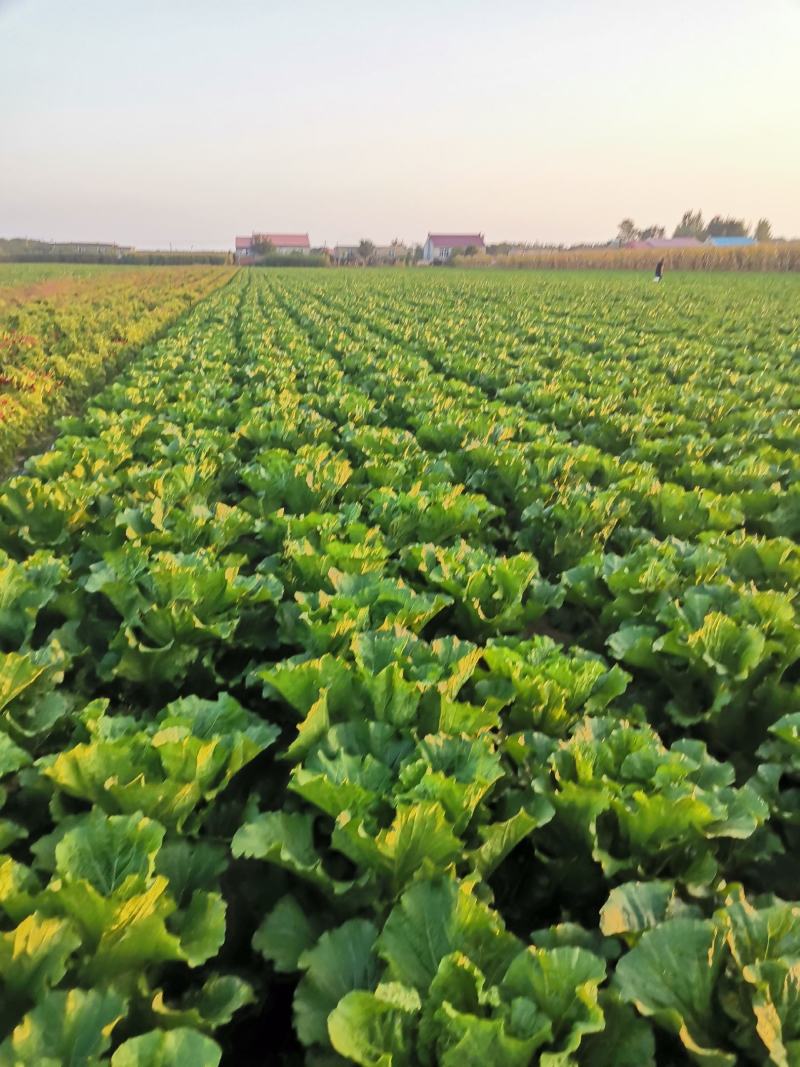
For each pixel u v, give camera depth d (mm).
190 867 3879
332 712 4832
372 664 5074
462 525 8078
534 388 16484
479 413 13461
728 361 20438
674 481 11047
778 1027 2811
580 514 8297
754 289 53312
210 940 3348
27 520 7762
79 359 20328
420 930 3238
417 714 4836
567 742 4516
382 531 8203
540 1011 2932
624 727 4609
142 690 5863
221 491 10820
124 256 146250
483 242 183000
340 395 14977
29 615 5672
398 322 31750
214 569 6070
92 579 6059
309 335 27391
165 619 5617
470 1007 2973
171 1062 2662
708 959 3053
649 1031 2926
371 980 3285
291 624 6094
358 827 3564
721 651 5617
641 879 3998
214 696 6012
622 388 16547
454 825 3912
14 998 2994
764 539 7730
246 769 5098
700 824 3885
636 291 51688
